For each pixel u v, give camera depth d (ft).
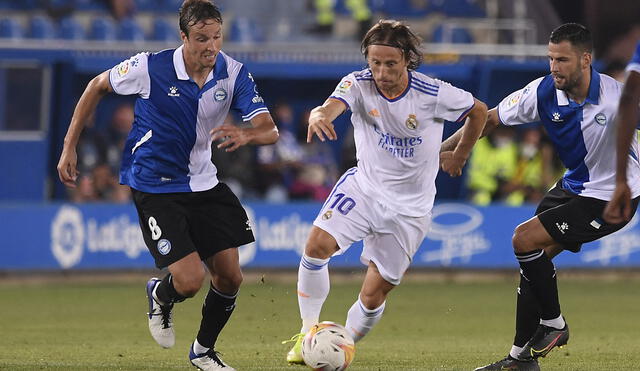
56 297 177.37
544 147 231.09
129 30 253.85
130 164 87.61
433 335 132.77
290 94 242.17
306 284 88.43
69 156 87.04
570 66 86.17
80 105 86.89
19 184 222.48
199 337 89.86
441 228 215.10
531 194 230.48
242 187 223.51
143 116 86.12
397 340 126.52
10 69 219.61
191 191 86.63
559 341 91.20
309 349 81.15
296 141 235.40
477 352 112.47
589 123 88.12
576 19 257.96
